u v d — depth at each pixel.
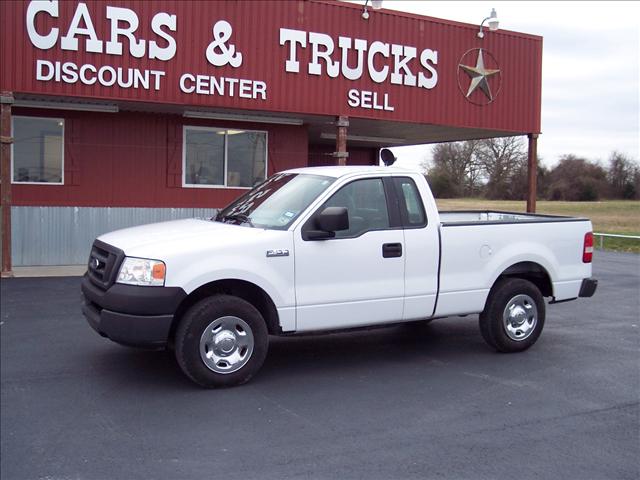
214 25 12.73
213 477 4.20
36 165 13.42
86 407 5.45
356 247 6.39
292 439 4.84
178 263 5.68
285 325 6.12
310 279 6.20
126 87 12.19
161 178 14.30
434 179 44.50
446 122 15.22
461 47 15.27
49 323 8.40
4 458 4.45
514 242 7.34
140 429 4.98
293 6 13.38
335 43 13.79
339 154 14.10
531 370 6.77
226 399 5.70
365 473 4.28
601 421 5.30
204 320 5.81
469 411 5.51
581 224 7.84
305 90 13.60
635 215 34.50
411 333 8.44
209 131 14.71
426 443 4.80
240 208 7.02
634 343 8.03
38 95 11.88
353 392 5.97
